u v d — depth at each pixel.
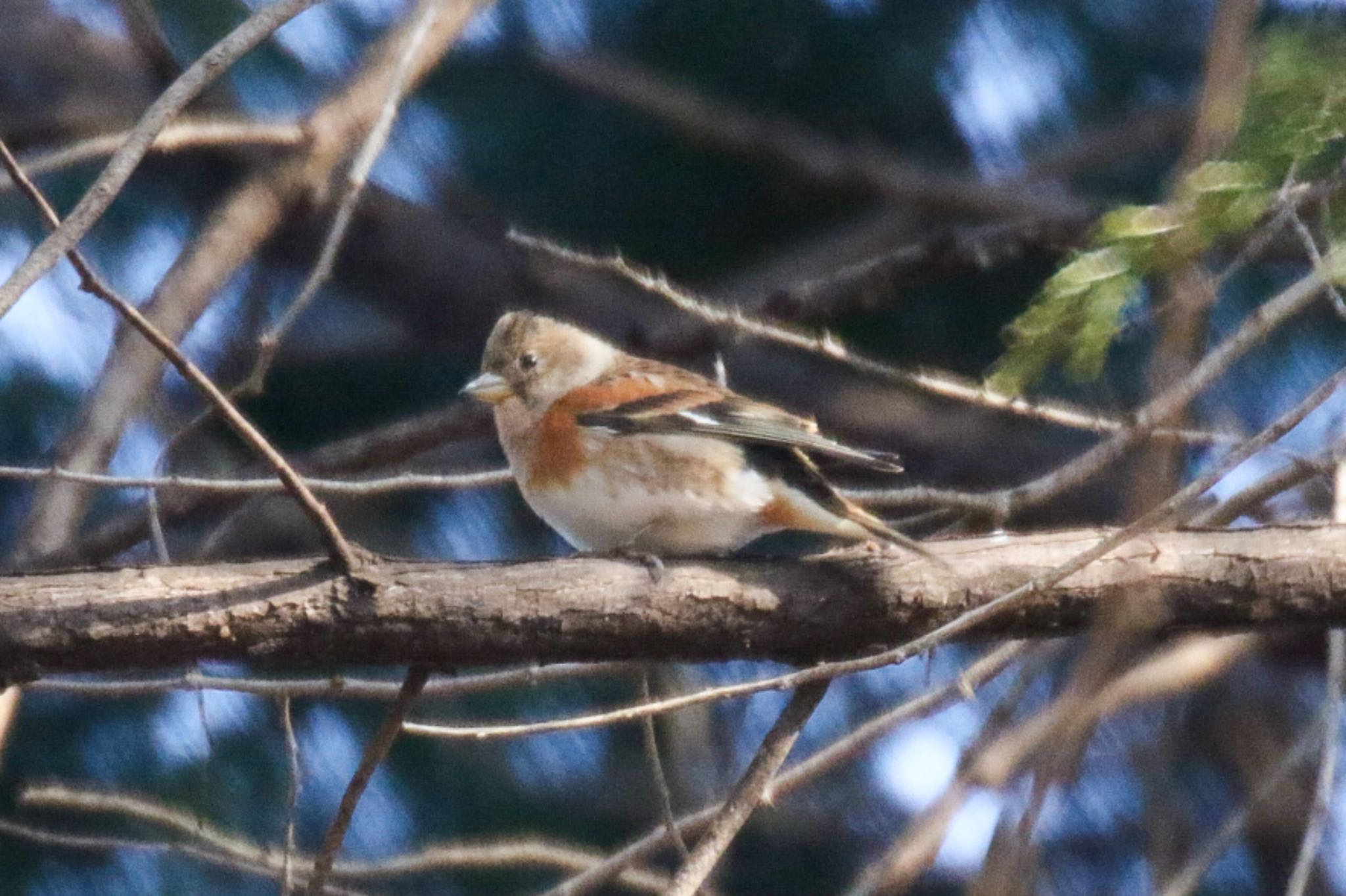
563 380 9.78
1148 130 13.40
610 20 13.40
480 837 11.82
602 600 7.45
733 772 11.10
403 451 11.78
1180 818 12.14
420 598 7.23
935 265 11.98
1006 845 7.71
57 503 9.63
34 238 12.77
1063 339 5.03
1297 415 6.45
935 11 13.01
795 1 12.97
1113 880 12.38
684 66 13.45
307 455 11.78
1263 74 4.81
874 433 14.37
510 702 12.05
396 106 8.34
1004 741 8.40
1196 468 10.74
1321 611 7.82
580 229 14.09
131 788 11.47
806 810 12.55
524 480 9.73
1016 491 8.28
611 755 12.09
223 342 13.74
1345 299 6.45
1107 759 12.27
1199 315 6.14
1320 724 8.02
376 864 8.31
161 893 11.38
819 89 13.55
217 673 11.78
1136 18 12.98
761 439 8.98
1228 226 4.87
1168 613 7.82
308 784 11.78
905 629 7.82
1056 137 13.71
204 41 12.90
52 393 12.56
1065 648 10.57
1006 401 7.68
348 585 7.19
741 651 7.73
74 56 14.57
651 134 13.65
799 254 14.28
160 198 13.77
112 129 14.00
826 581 7.73
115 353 10.12
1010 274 13.41
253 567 7.21
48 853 11.43
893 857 8.06
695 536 9.37
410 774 11.88
